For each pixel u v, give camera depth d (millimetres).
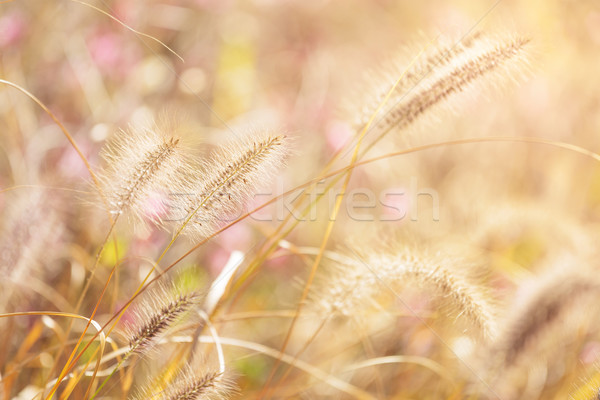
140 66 936
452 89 661
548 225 830
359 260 685
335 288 685
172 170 592
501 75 662
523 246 896
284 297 861
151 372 710
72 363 596
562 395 754
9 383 669
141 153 593
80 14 966
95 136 802
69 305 735
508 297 776
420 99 666
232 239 799
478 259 817
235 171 583
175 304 586
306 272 861
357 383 793
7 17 890
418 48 679
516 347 708
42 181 743
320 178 628
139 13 979
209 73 1038
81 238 753
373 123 679
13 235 691
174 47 1038
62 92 912
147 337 585
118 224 640
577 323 743
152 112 867
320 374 721
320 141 954
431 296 674
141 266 773
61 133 832
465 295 647
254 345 689
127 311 721
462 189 1054
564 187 1017
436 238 910
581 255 755
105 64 914
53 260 743
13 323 704
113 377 717
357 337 808
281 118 984
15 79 859
